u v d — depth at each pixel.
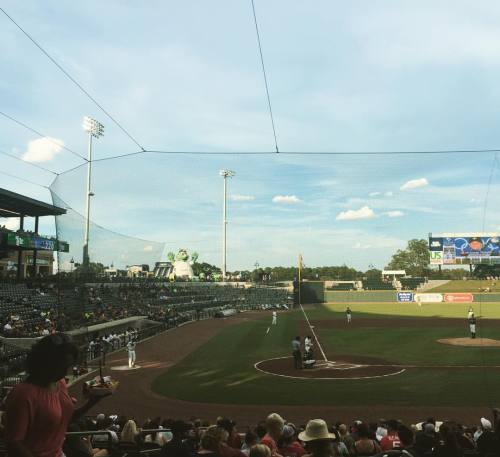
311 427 4.81
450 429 8.23
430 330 39.06
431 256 89.00
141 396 17.73
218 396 17.58
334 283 93.69
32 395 2.74
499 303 78.19
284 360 25.47
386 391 17.78
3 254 42.84
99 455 5.75
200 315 56.19
